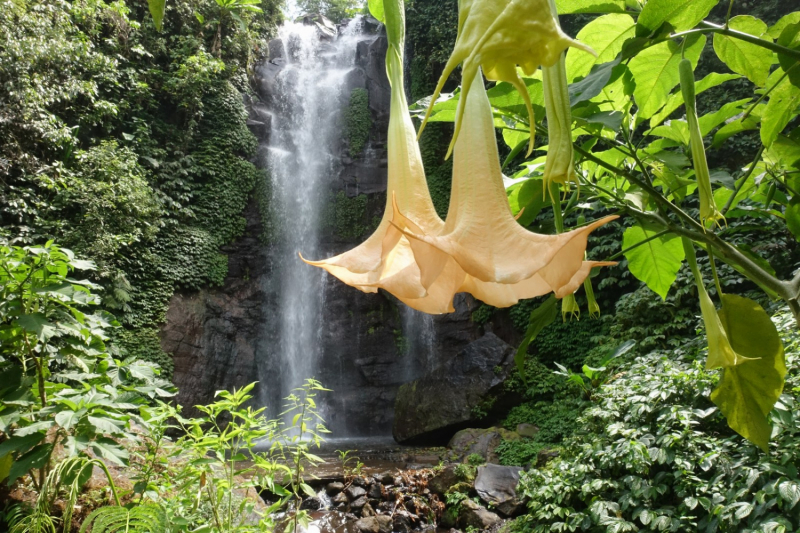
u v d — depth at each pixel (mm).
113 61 10805
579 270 374
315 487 6480
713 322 727
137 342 9523
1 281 2457
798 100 1021
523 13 314
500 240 405
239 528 2217
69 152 9625
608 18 949
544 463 6352
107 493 2871
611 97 1091
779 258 6332
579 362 9023
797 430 3176
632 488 3822
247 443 2410
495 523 5547
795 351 3801
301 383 11641
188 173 12070
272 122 13828
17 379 2418
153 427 2287
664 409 4164
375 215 13164
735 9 9242
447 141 12180
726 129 1145
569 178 412
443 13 13633
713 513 3223
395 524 5953
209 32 13680
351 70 14727
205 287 11219
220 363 10594
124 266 9992
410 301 453
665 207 962
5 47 8703
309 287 12375
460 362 9258
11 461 2416
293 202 12984
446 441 8930
